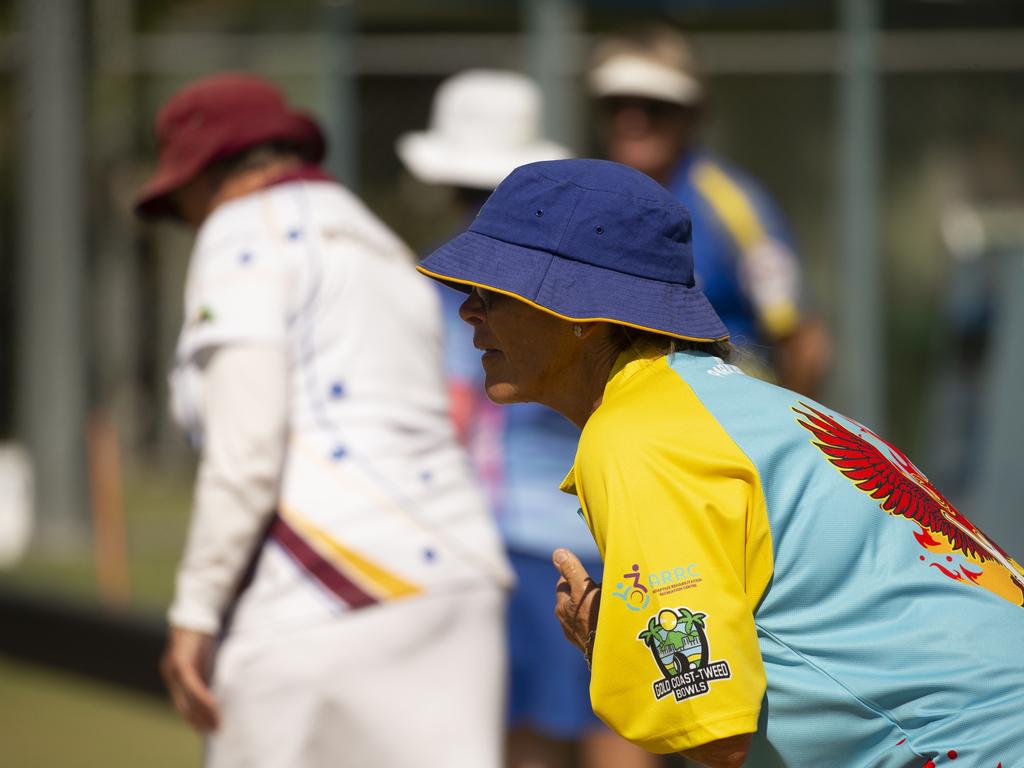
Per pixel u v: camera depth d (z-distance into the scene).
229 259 11.45
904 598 7.32
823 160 36.41
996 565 7.75
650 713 7.07
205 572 11.23
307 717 11.27
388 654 11.31
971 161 37.00
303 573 11.26
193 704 11.37
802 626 7.23
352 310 11.58
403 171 33.69
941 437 23.38
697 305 7.80
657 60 15.86
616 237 7.62
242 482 11.09
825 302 35.62
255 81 12.21
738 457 7.27
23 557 32.34
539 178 7.78
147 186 12.17
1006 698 7.16
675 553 7.09
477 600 11.70
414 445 11.73
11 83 43.78
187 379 11.64
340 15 31.67
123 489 39.91
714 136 36.03
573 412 8.10
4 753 19.66
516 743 14.54
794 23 33.16
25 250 34.94
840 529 7.30
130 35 35.22
